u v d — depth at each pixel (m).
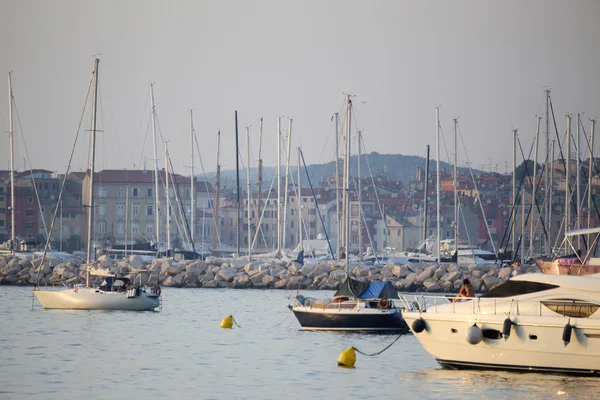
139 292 194.25
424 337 116.19
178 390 104.88
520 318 110.31
